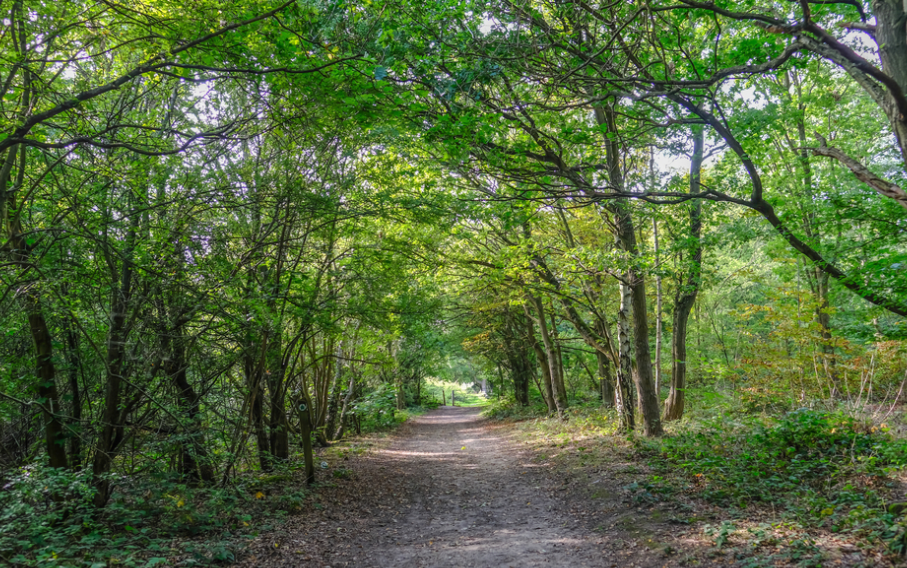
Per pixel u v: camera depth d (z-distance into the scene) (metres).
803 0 4.82
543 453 13.89
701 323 21.28
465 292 20.59
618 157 11.73
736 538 5.33
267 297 8.22
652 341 21.86
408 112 7.80
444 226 11.23
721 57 7.88
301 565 5.68
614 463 10.43
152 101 8.70
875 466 7.16
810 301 11.06
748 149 8.78
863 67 4.86
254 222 9.37
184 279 7.68
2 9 5.95
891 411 10.59
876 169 13.70
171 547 5.82
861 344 10.84
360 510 8.53
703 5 5.62
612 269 12.38
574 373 30.44
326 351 15.18
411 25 6.31
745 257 20.73
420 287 14.38
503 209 10.09
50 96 6.79
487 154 8.19
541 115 9.63
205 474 9.12
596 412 19.88
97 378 7.82
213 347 8.48
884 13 5.12
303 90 7.30
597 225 17.23
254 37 6.80
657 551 5.35
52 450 6.59
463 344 26.73
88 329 7.54
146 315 7.49
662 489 7.72
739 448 9.28
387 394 16.27
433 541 6.86
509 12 6.76
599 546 5.90
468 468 13.09
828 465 7.64
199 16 6.49
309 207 8.99
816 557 4.49
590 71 7.54
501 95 8.71
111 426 6.88
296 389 14.60
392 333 12.84
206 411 8.54
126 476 7.19
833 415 9.04
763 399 12.30
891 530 4.75
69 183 7.48
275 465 10.82
